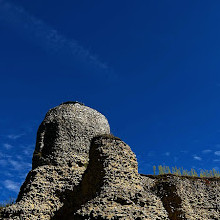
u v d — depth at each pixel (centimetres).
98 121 2459
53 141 2192
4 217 1639
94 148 1875
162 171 3231
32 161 2184
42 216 1706
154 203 1392
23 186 1994
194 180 2981
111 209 1288
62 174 1966
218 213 2547
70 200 1833
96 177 1684
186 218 2277
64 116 2331
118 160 1709
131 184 1591
